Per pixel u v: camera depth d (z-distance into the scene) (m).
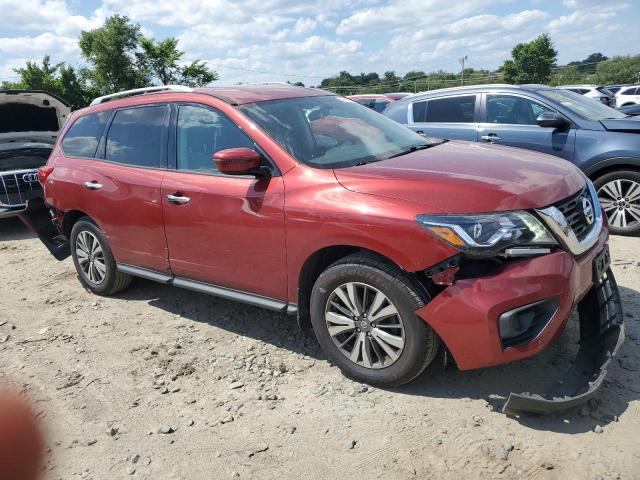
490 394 3.20
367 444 2.88
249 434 3.04
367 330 3.28
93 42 36.47
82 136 5.18
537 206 3.00
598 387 2.82
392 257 3.03
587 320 3.33
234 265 3.85
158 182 4.23
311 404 3.26
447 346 2.97
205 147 4.03
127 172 4.52
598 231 3.41
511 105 6.93
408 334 3.08
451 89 7.55
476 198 2.96
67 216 5.34
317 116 4.11
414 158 3.63
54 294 5.47
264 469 2.77
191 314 4.71
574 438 2.78
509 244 2.87
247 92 4.25
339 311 3.41
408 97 8.06
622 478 2.49
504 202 2.95
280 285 3.64
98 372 3.83
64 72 36.28
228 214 3.75
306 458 2.82
